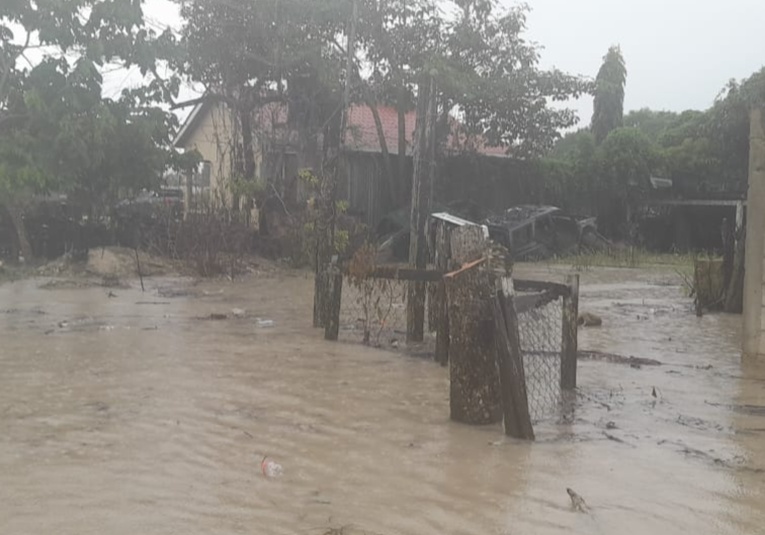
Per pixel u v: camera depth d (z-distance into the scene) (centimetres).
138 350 862
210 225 1995
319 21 2405
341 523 393
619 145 3378
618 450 527
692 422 602
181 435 541
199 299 1426
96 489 434
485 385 582
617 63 4634
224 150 2755
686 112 4109
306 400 649
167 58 2148
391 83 2586
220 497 426
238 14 2389
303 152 2552
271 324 1091
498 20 2719
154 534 376
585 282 2011
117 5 1989
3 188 1848
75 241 2108
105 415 589
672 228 3469
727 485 459
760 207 834
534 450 523
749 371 808
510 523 397
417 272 864
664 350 942
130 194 2330
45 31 1936
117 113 2059
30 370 748
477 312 581
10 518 392
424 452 514
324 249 1217
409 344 933
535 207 3069
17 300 1359
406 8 2500
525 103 2889
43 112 1903
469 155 3042
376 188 2866
